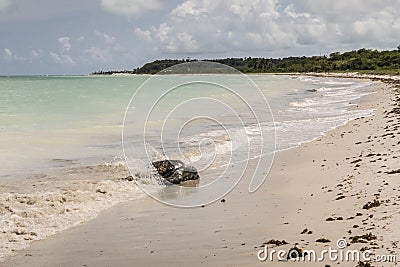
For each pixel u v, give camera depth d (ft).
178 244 29.63
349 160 52.47
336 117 98.48
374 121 85.30
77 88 200.03
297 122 90.02
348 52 593.42
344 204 34.88
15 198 38.65
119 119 87.10
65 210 37.45
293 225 31.73
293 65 568.00
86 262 27.30
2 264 27.25
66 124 81.00
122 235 32.01
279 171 51.60
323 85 256.11
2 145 60.39
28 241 31.12
